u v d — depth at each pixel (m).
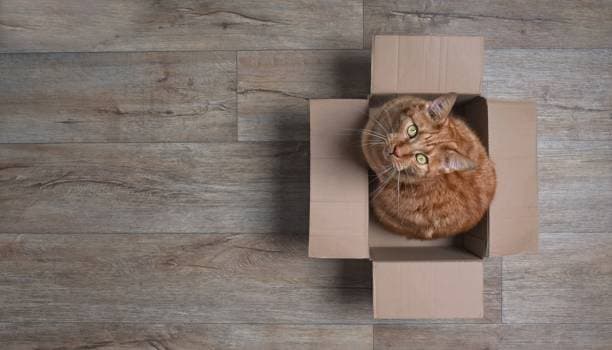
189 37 1.53
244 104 1.53
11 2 1.54
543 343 1.54
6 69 1.54
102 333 1.54
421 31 1.53
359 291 1.53
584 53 1.53
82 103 1.54
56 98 1.54
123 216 1.54
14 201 1.53
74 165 1.54
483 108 1.26
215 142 1.53
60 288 1.54
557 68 1.53
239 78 1.53
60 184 1.54
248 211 1.53
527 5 1.53
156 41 1.54
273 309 1.54
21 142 1.54
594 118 1.53
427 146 1.11
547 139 1.53
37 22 1.54
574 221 1.53
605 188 1.52
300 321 1.54
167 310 1.54
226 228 1.53
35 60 1.54
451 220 1.25
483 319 1.54
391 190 1.26
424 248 1.43
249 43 1.53
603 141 1.53
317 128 1.23
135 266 1.54
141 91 1.54
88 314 1.54
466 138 1.20
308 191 1.52
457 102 1.38
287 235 1.52
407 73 1.24
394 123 1.14
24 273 1.53
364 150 1.20
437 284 1.23
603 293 1.53
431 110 1.11
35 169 1.54
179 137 1.53
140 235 1.54
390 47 1.24
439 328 1.54
